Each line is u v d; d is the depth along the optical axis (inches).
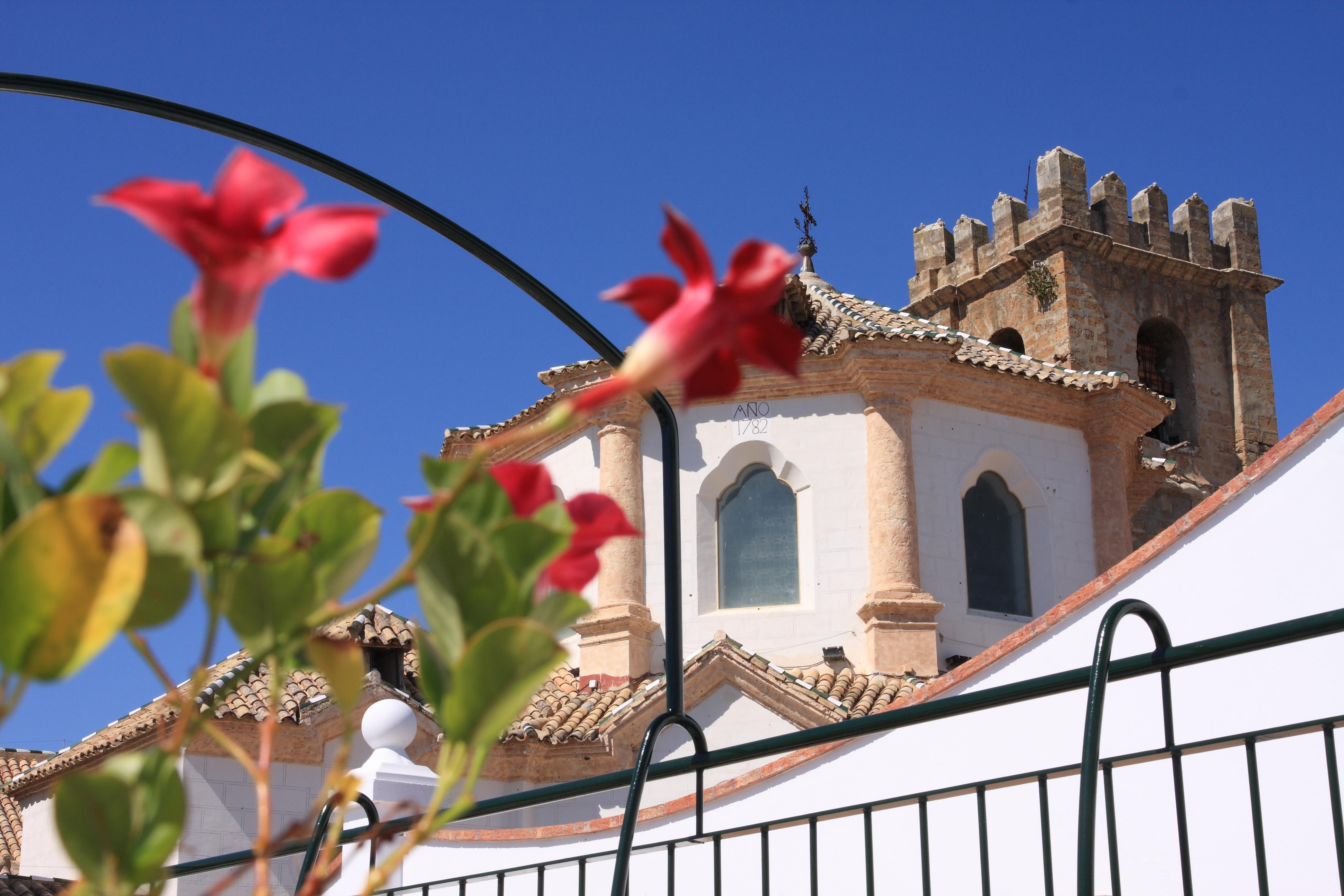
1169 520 1483.8
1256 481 303.0
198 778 798.5
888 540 893.2
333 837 59.0
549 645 50.9
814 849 212.7
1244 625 298.7
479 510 57.7
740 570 922.7
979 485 958.4
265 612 52.7
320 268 43.9
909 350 911.0
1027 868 322.0
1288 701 284.2
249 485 53.5
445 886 461.7
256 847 56.0
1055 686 163.8
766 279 49.3
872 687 852.6
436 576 53.1
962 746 345.4
